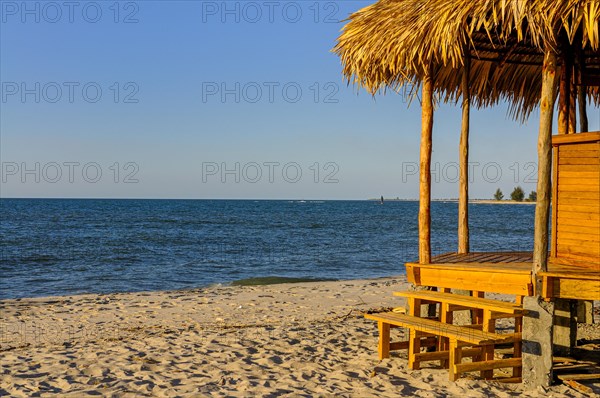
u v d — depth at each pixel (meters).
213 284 19.50
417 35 6.43
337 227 56.88
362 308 12.52
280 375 6.78
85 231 49.00
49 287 19.34
